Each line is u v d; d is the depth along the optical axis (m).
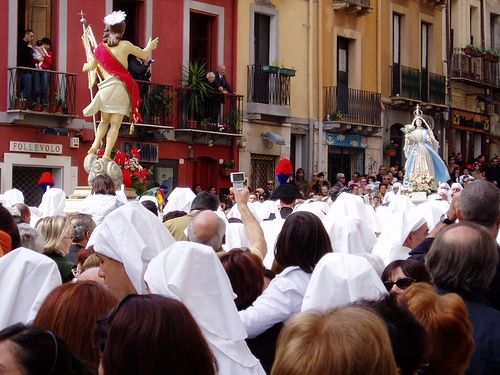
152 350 3.37
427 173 21.94
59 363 3.19
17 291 4.70
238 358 4.46
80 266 6.99
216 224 6.82
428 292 4.45
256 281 5.83
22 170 23.92
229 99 28.06
